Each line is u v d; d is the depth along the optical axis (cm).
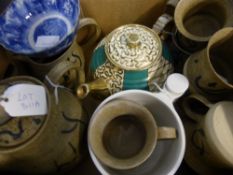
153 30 55
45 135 41
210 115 46
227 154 44
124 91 47
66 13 60
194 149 52
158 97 47
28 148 40
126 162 43
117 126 49
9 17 58
